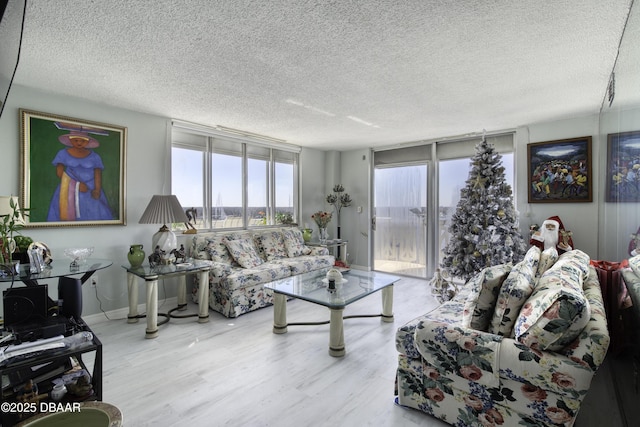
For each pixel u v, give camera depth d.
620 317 2.12
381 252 5.71
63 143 3.05
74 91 2.96
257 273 3.68
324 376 2.22
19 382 1.59
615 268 2.37
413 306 3.78
